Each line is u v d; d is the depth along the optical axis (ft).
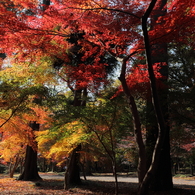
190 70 31.81
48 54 25.82
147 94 28.99
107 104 24.89
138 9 22.75
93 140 29.73
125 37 22.65
